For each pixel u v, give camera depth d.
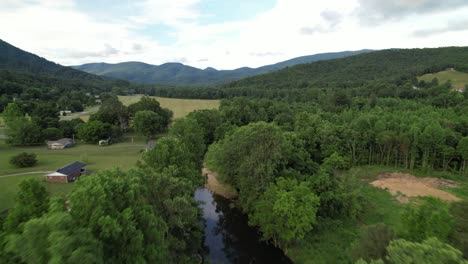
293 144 53.44
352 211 39.34
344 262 30.81
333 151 65.81
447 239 22.81
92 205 17.23
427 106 102.38
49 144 84.62
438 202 26.61
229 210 47.81
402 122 73.88
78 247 13.84
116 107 104.75
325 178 40.84
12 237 13.98
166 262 20.47
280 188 36.25
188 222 26.36
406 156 65.44
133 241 17.12
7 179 55.56
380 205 44.69
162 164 34.75
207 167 63.84
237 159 45.16
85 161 69.81
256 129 42.53
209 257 35.25
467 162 61.66
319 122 83.50
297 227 32.25
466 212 26.27
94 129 90.25
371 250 22.48
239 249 37.00
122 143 93.75
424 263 14.49
